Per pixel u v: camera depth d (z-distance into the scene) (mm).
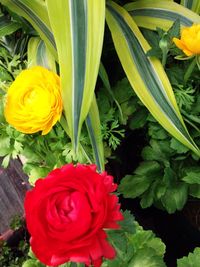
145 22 417
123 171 458
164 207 398
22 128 355
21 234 532
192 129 384
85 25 349
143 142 449
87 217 231
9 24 434
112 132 419
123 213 298
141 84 369
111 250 250
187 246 434
